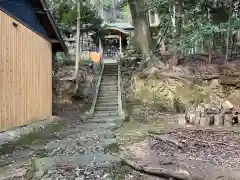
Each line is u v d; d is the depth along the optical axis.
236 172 4.91
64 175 4.57
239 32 16.69
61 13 18.53
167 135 8.02
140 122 11.54
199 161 5.62
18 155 6.05
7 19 7.75
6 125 7.56
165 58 17.20
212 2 15.44
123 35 28.19
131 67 18.95
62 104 15.14
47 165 5.09
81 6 18.83
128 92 15.95
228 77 13.27
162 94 14.45
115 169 5.04
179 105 13.71
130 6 17.06
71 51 23.14
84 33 23.38
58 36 12.28
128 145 7.14
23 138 7.60
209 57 15.30
